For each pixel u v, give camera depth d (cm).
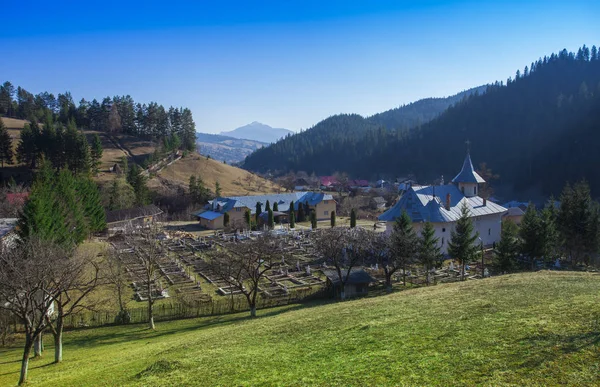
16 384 2361
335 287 4825
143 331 3856
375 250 5369
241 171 18675
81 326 4059
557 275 3512
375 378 1617
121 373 2189
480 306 2462
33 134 12669
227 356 2167
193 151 19312
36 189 5916
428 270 5309
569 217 6028
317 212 11875
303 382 1680
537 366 1508
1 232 5078
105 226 8988
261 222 10738
